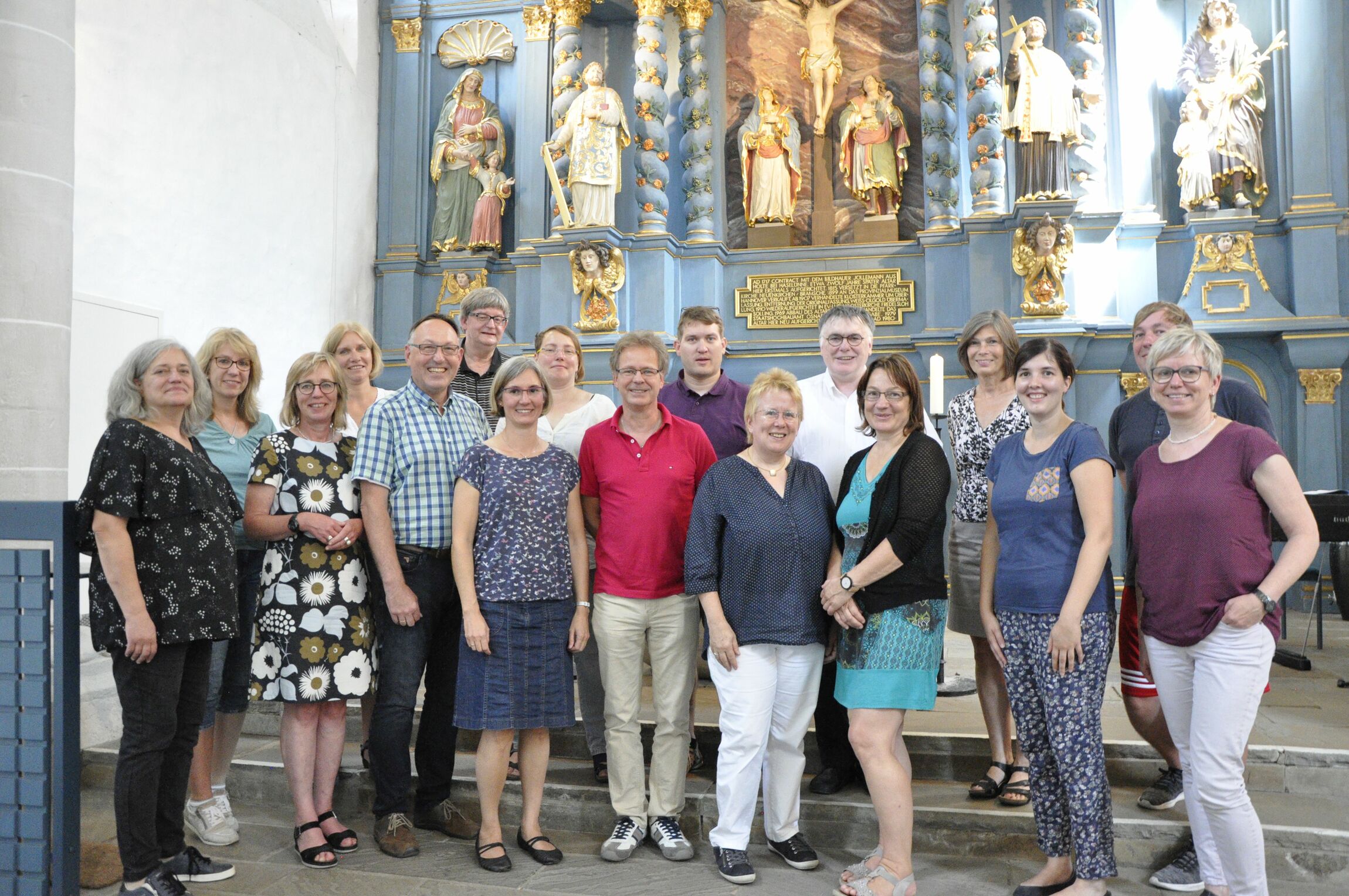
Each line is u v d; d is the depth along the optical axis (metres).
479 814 3.54
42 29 3.65
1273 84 7.15
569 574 3.13
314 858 3.04
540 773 3.17
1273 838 3.00
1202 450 2.55
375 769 3.20
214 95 6.47
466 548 3.08
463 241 8.38
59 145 3.70
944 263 7.41
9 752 2.66
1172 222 7.32
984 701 3.38
